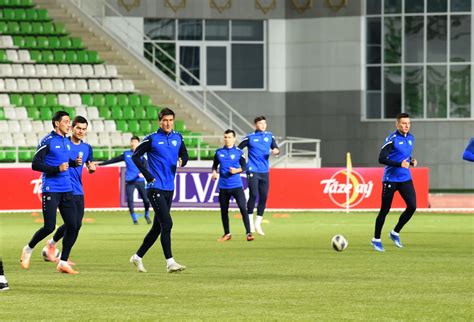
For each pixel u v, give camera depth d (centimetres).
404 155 3341
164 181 2641
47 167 2673
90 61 7731
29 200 5634
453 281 2470
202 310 1983
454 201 6806
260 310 1981
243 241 3806
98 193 5734
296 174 5700
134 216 4834
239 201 3800
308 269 2767
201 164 6362
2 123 6881
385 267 2819
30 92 7331
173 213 5609
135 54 7894
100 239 3919
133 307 2028
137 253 2703
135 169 4788
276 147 4150
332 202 5697
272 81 8494
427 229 4447
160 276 2603
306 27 8412
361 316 1902
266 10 8481
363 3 8162
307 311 1966
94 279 2541
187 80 8506
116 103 7406
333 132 8288
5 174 5606
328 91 8306
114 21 8319
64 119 2741
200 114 7475
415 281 2469
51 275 2647
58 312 1966
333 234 4141
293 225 4700
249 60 8556
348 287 2348
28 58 7594
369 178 5703
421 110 8069
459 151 8038
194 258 3120
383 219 3356
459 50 8019
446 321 1844
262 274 2642
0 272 2330
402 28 8075
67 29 8081
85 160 2862
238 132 8456
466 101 8025
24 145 6838
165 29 8456
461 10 8012
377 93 8169
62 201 2717
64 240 2697
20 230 4425
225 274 2642
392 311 1966
